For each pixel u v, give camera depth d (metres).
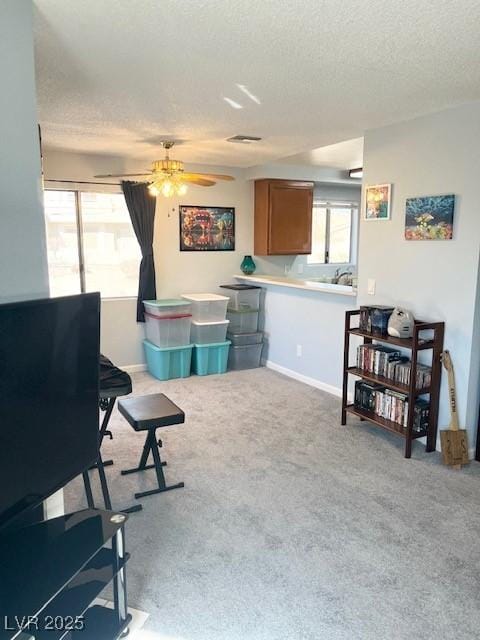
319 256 7.33
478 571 2.18
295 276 6.66
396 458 3.31
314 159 5.53
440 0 1.71
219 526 2.52
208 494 2.84
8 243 1.63
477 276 3.11
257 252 6.11
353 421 3.98
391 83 2.63
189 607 1.96
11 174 1.62
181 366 5.22
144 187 5.14
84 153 4.87
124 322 5.38
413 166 3.43
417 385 3.34
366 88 2.71
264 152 4.78
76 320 1.64
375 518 2.59
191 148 4.57
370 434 3.71
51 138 4.11
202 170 5.58
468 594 2.04
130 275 5.40
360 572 2.17
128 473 3.09
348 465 3.20
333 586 2.08
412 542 2.38
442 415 3.40
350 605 1.98
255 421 3.98
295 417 4.07
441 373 3.35
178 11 1.80
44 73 2.47
